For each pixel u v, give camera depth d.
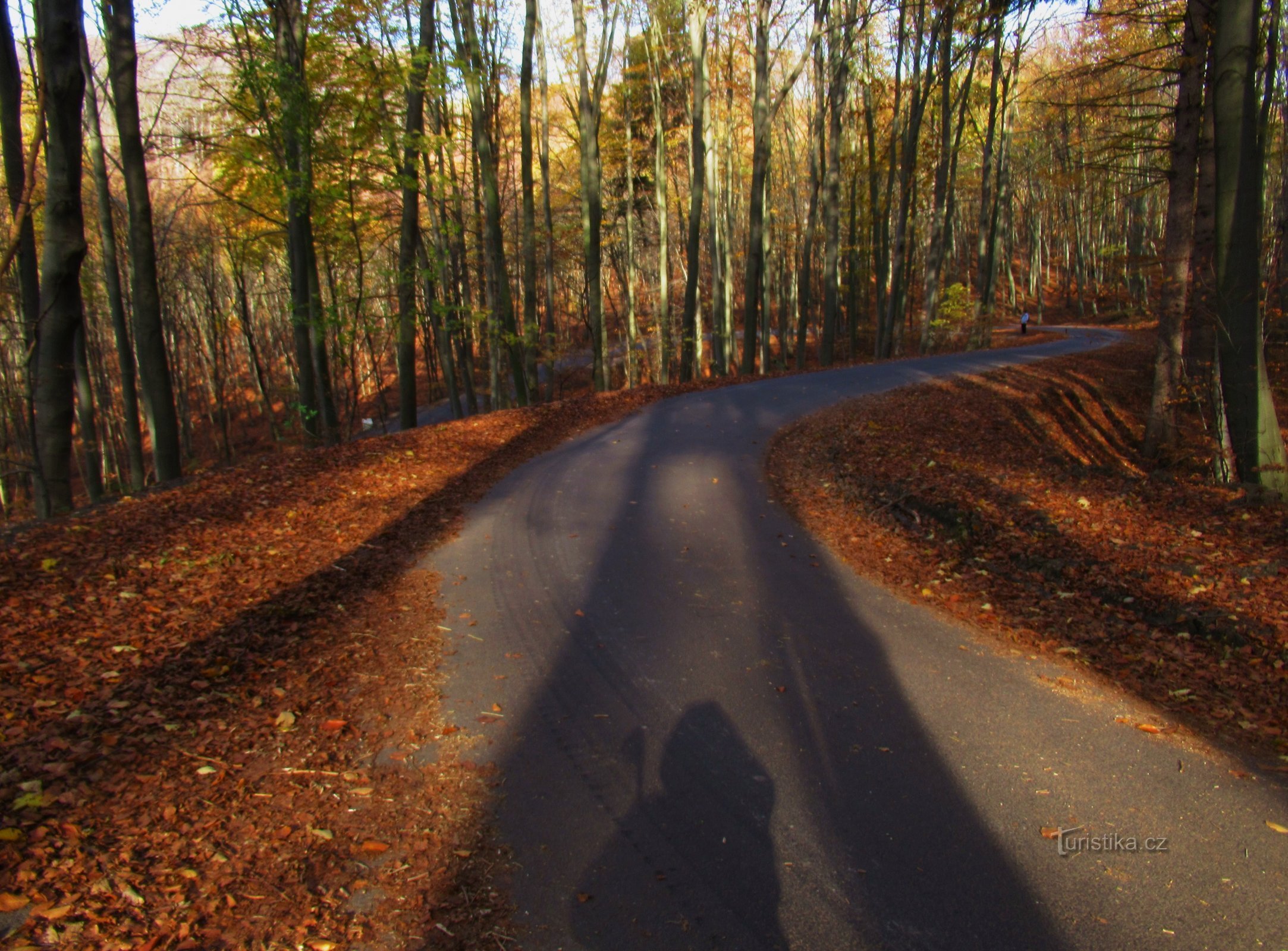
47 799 3.37
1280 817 3.71
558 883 3.16
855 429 13.31
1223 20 8.35
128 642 5.09
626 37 23.88
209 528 7.66
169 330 28.55
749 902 3.06
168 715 4.27
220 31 12.71
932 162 32.28
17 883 2.84
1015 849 3.43
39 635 5.02
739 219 43.50
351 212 13.80
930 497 9.27
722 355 30.91
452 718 4.52
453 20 18.55
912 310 46.00
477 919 2.94
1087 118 16.98
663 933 2.89
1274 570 6.59
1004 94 28.70
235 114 13.36
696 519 8.91
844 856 3.36
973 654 5.61
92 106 15.73
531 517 8.91
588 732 4.39
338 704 4.61
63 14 8.00
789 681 5.07
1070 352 26.67
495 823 3.55
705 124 28.83
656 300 36.94
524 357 23.12
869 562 7.77
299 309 13.33
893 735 4.42
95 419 25.03
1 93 10.96
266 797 3.63
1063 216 52.78
